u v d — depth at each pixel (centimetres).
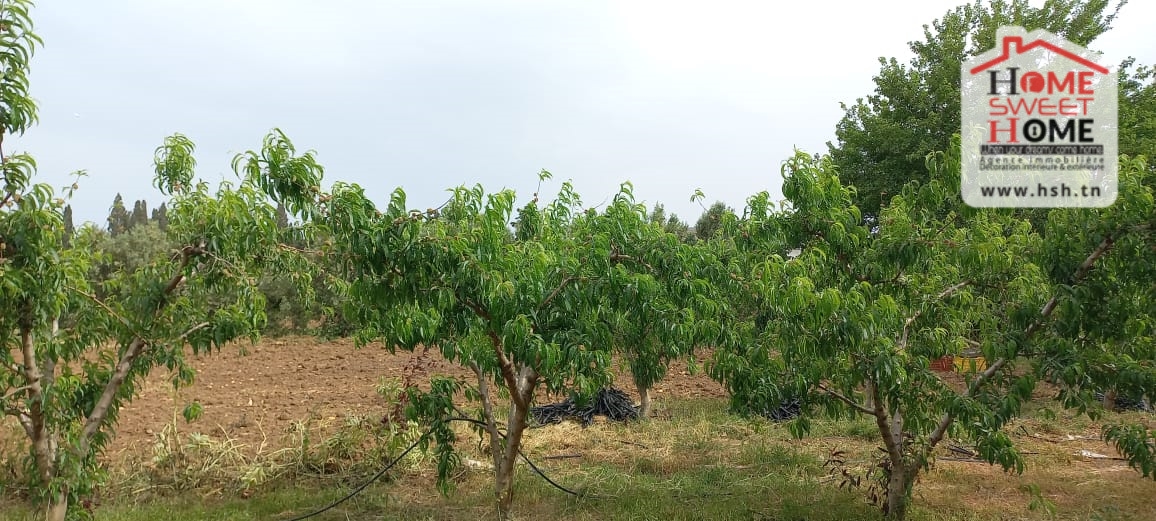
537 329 447
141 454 704
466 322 430
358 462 696
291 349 1634
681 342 489
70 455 431
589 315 461
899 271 521
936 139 1563
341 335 1834
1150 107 1517
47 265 376
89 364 466
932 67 1677
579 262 466
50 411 419
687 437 852
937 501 627
